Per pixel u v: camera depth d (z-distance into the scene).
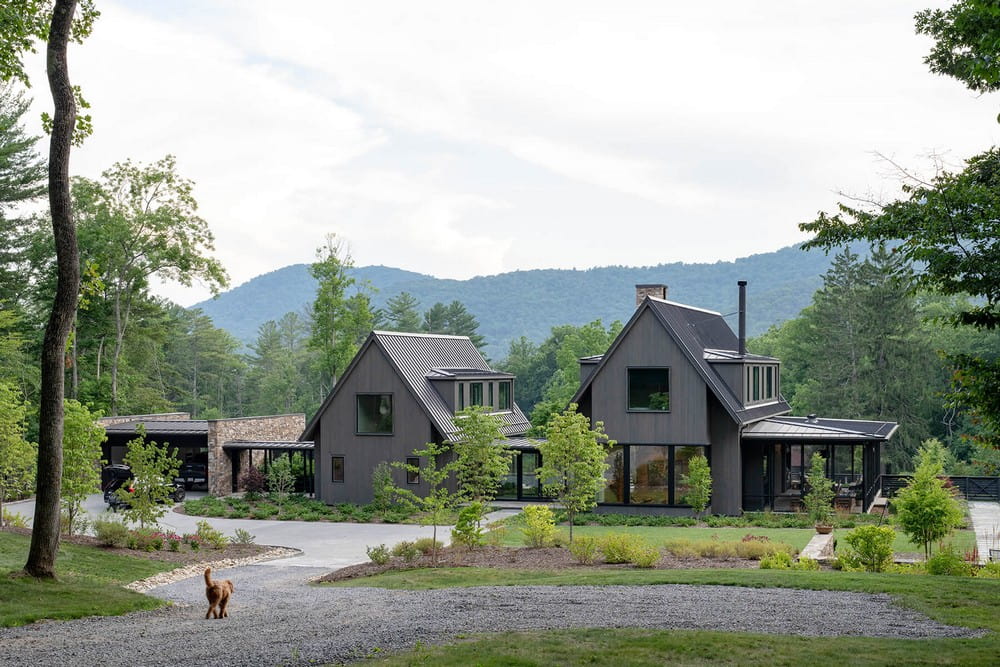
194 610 16.06
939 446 52.78
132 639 12.54
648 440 35.69
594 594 16.16
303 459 44.12
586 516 34.38
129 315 61.38
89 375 59.62
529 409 110.81
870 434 35.19
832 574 18.08
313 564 25.23
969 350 63.69
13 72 20.14
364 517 36.12
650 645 11.24
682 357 35.38
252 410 111.12
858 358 66.88
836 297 68.62
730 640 11.52
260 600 17.73
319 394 108.38
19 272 54.22
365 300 61.00
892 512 36.12
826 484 32.38
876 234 17.89
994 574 18.42
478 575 20.25
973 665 10.12
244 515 36.94
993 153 19.09
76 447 25.78
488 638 11.89
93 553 22.80
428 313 117.94
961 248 16.44
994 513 34.97
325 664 10.76
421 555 24.12
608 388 36.25
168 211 54.66
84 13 18.67
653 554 21.08
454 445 34.31
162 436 46.66
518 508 38.47
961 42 21.44
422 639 12.18
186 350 103.75
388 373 40.25
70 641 12.40
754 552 22.67
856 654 10.74
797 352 76.00
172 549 25.50
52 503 17.38
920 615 13.51
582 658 10.55
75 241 17.36
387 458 40.19
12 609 14.83
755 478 37.34
